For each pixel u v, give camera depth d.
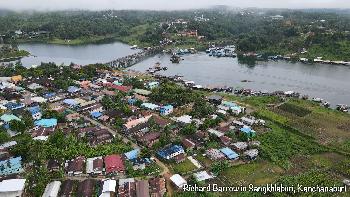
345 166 115.31
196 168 112.94
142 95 188.88
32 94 188.12
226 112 163.38
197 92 199.00
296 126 148.00
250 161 118.38
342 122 152.88
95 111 161.12
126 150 122.62
